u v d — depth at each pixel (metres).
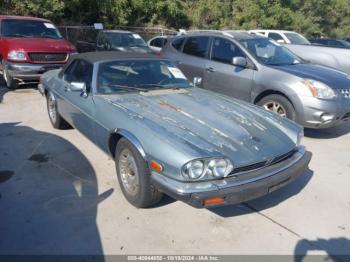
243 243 2.93
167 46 7.52
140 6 21.61
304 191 3.81
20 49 8.02
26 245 2.83
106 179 3.97
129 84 4.21
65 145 4.96
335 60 9.62
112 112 3.58
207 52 6.56
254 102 5.77
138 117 3.35
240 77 5.88
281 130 3.49
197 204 2.71
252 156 2.94
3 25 8.84
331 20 33.88
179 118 3.38
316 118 5.12
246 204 3.52
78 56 4.93
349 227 3.18
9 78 8.34
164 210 3.37
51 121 5.73
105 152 3.87
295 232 3.09
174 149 2.81
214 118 3.46
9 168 4.20
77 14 18.64
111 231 3.04
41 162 4.38
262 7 27.58
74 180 3.93
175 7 23.95
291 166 3.21
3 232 2.98
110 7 19.61
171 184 2.80
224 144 2.97
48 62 8.34
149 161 3.00
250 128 3.34
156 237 2.98
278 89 5.37
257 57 5.83
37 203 3.44
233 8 27.34
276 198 3.65
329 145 5.32
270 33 12.20
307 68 5.78
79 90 4.14
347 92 5.31
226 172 2.81
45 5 15.56
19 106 7.09
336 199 3.66
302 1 32.03
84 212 3.31
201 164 2.73
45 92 5.76
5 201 3.46
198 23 25.75
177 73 4.73
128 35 13.00
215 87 6.34
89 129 4.11
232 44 6.15
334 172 4.32
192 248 2.86
